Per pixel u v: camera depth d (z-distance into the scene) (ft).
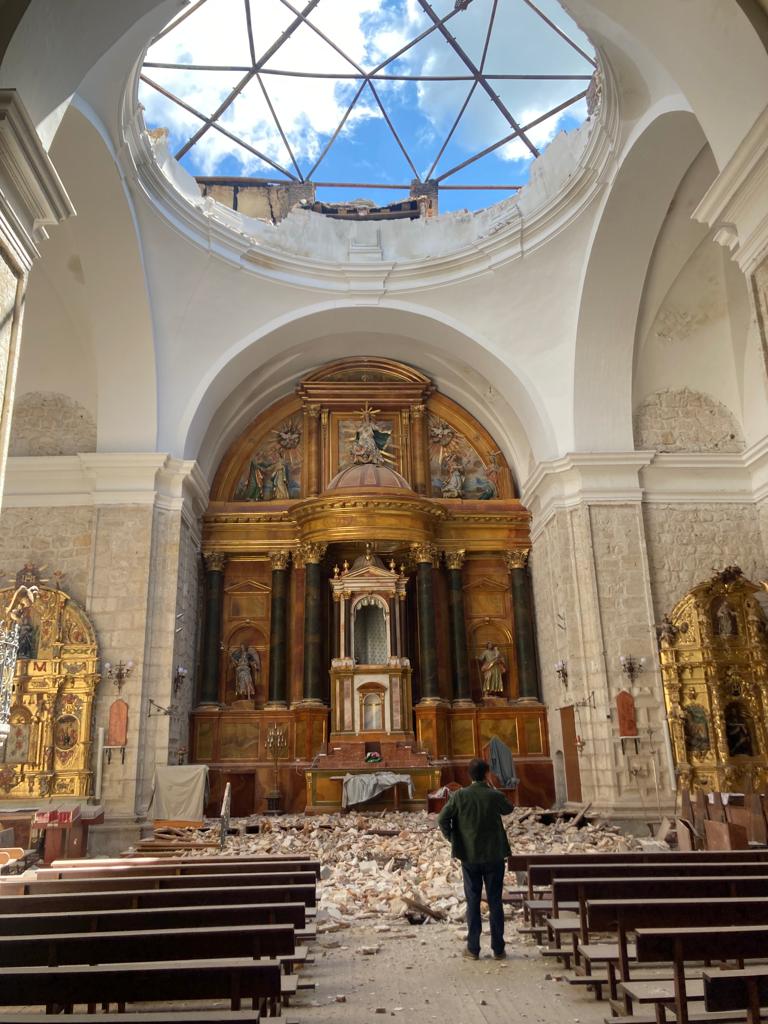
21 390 58.23
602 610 54.80
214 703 63.31
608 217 50.90
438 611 67.82
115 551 54.19
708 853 24.00
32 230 26.94
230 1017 10.59
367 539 64.64
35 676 51.26
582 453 56.85
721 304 57.88
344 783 56.54
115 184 46.21
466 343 62.18
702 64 29.71
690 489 58.23
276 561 67.10
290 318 61.00
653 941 13.47
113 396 56.65
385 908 27.76
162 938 14.11
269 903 19.22
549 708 63.36
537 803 61.87
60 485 56.29
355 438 70.64
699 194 49.83
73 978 12.01
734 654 52.31
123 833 48.55
